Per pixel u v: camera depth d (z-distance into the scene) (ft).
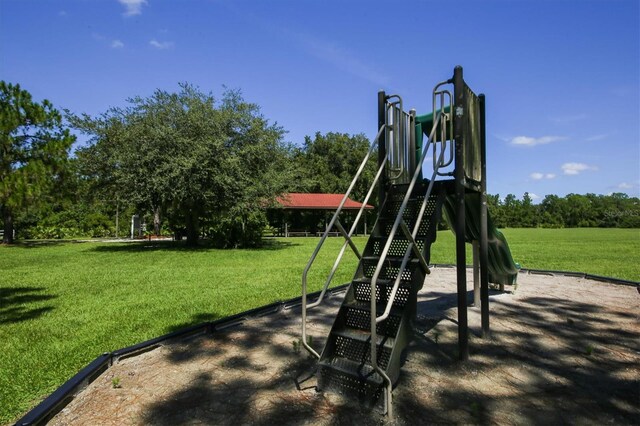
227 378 10.07
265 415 8.12
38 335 13.98
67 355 11.92
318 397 8.93
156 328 14.94
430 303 18.85
